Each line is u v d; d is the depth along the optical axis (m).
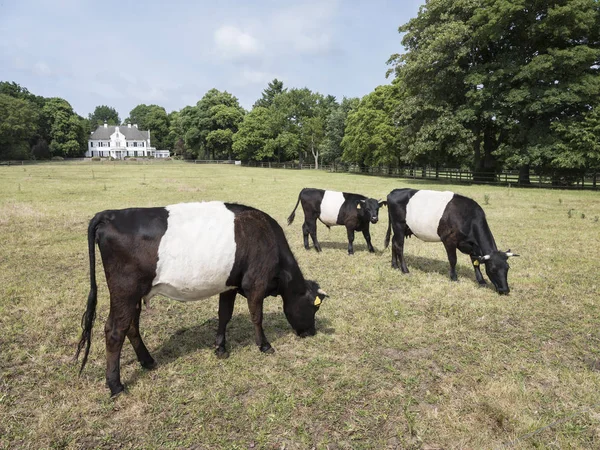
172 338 4.91
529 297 6.24
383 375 4.07
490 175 30.48
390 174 46.09
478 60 28.81
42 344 4.64
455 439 3.14
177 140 104.50
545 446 3.06
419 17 29.75
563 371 4.12
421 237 7.19
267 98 100.12
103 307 5.83
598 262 8.10
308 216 9.34
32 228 11.21
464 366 4.25
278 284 4.51
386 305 5.95
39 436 3.15
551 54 23.12
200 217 3.91
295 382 3.91
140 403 3.54
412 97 30.02
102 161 77.56
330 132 57.56
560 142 23.53
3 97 67.88
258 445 3.08
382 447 3.07
